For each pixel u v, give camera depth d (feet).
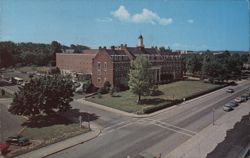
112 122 140.26
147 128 130.11
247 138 111.86
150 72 186.29
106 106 175.94
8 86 254.68
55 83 144.36
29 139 113.39
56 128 128.26
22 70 376.07
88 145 107.55
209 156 93.66
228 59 350.64
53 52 450.30
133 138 115.65
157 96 208.95
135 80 180.55
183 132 123.75
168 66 307.99
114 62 230.68
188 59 388.78
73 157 95.71
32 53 434.30
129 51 257.75
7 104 179.22
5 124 131.64
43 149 102.42
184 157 94.17
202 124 137.18
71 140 112.27
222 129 126.93
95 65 243.81
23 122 137.59
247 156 92.48
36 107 135.54
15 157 94.68
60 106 145.28
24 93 136.67
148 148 103.86
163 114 158.51
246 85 303.27
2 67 344.49
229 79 343.05
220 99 210.38
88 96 208.64
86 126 132.36
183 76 367.04
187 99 204.85
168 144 107.96
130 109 167.12
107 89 224.53
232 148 100.22
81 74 285.02
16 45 448.65
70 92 148.05
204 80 325.21
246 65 405.39
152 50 303.07
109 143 109.70
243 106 184.34
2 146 99.14
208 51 638.53
